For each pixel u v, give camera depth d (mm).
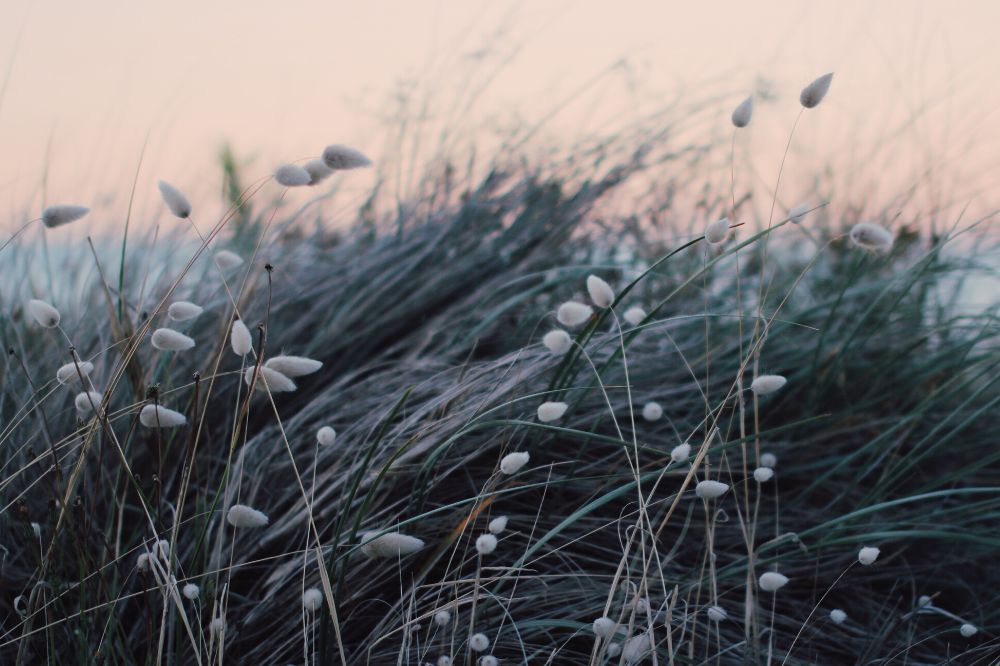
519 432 1191
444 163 1763
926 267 1346
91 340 1322
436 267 1502
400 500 1109
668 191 1756
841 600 1167
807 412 1313
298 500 1138
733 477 1244
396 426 1188
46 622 994
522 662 1062
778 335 1366
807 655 1104
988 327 1381
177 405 1223
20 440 1183
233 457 1204
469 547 1123
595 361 1278
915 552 1201
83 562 994
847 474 1285
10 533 1111
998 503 1166
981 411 1182
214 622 978
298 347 1381
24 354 1304
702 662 1034
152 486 1169
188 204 1031
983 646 1100
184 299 1394
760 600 1141
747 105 1064
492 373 1226
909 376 1357
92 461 1158
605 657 1037
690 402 1318
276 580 1087
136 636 1063
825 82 1041
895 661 1100
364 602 1090
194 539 1119
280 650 1051
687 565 1160
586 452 1232
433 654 1057
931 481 1275
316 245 1646
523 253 1594
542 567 1139
